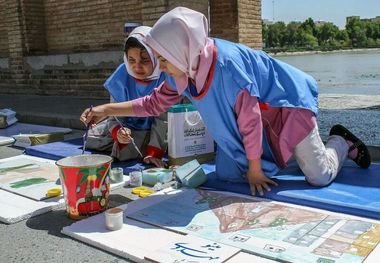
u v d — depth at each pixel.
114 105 3.44
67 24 9.75
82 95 9.44
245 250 2.36
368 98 7.92
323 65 19.31
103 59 8.88
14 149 5.27
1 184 3.64
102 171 2.94
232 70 2.91
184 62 2.83
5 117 6.56
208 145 4.19
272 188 3.23
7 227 2.91
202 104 3.07
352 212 2.81
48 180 3.73
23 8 10.06
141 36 3.84
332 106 6.97
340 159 3.47
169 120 3.99
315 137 3.18
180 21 2.74
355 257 2.23
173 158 4.01
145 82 4.02
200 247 2.40
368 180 3.38
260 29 10.45
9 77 10.90
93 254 2.48
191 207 3.01
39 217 3.05
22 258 2.48
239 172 3.39
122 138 3.86
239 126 3.05
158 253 2.35
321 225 2.63
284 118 3.20
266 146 3.32
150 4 7.26
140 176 3.63
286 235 2.51
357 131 4.98
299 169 3.73
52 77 9.93
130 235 2.62
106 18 8.95
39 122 7.18
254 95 2.92
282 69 3.22
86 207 2.93
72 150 4.67
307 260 2.21
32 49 10.30
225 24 9.84
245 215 2.83
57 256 2.48
